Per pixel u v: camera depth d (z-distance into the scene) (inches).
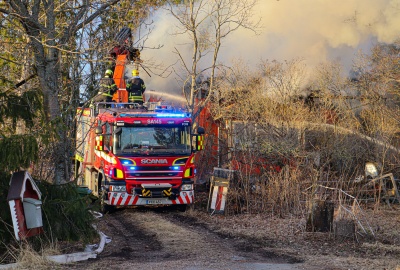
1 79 430.9
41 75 442.0
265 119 655.1
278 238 451.2
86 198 412.8
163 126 578.9
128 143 572.7
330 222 468.8
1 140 366.0
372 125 668.7
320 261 368.2
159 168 575.2
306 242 436.8
